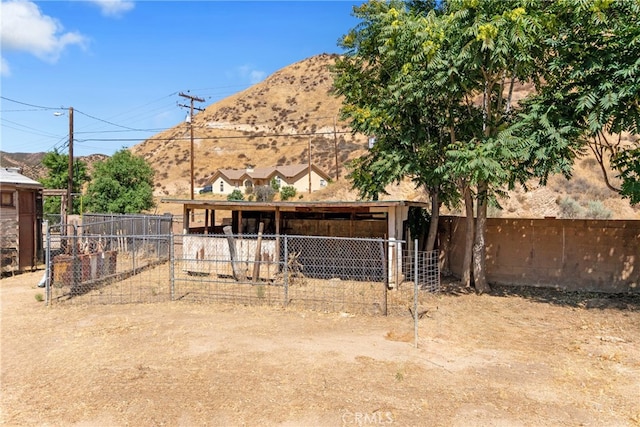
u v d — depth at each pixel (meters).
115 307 9.98
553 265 12.44
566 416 4.97
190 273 14.12
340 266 14.37
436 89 10.82
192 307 9.97
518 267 12.84
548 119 9.39
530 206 25.17
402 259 13.46
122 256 17.06
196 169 76.75
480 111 12.27
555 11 9.45
